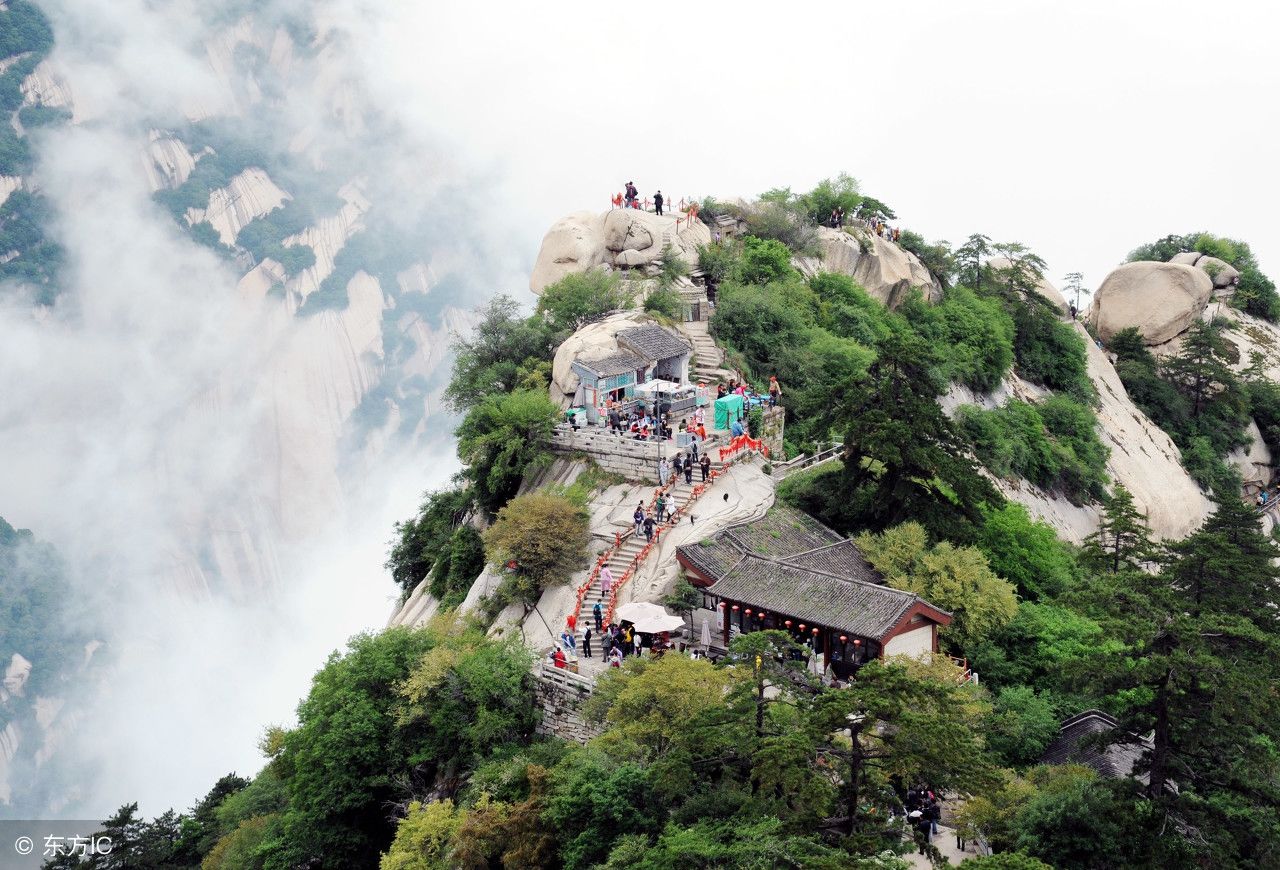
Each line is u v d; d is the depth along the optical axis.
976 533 79.94
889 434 76.81
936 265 132.88
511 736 68.50
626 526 79.56
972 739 52.84
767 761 50.44
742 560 71.69
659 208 113.94
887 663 62.69
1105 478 116.06
